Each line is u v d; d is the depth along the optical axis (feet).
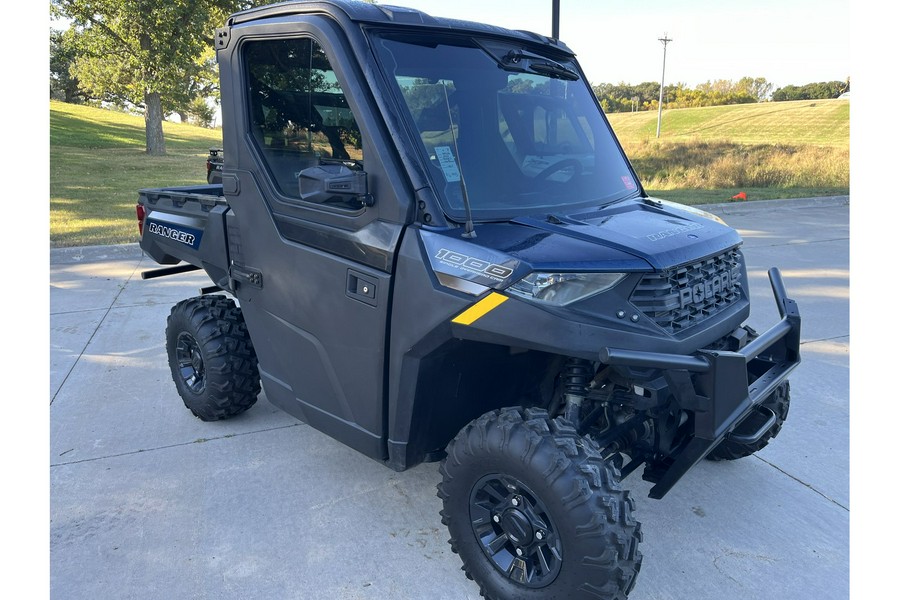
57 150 92.02
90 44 95.09
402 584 9.18
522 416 8.06
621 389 9.03
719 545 10.01
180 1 84.84
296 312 10.31
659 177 65.62
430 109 8.93
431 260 8.21
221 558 9.71
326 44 8.95
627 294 7.85
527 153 9.80
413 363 8.66
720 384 7.71
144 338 19.10
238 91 10.59
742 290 10.05
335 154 9.25
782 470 12.07
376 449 9.52
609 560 7.32
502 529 8.41
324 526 10.49
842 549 9.87
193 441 13.25
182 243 13.35
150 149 96.58
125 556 9.74
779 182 60.59
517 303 7.61
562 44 11.54
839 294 22.99
